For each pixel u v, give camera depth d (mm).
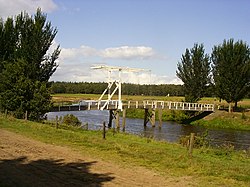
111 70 50062
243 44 59906
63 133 23359
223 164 15297
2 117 30891
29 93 33344
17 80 33156
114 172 13188
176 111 66625
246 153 20375
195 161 15297
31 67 34875
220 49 61406
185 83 66375
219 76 60844
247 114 61656
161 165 14523
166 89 120312
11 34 39969
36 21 36594
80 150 17484
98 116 65062
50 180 11789
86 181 11789
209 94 65938
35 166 13812
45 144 18984
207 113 63875
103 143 19641
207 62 65062
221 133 47750
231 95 60531
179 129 50500
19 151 16750
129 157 15953
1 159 14898
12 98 32438
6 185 10906
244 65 58500
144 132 43562
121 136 26078
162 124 58562
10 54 39812
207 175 13109
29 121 29859
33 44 36062
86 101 53094
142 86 116062
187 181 12234
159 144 22188
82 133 26188
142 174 13031
